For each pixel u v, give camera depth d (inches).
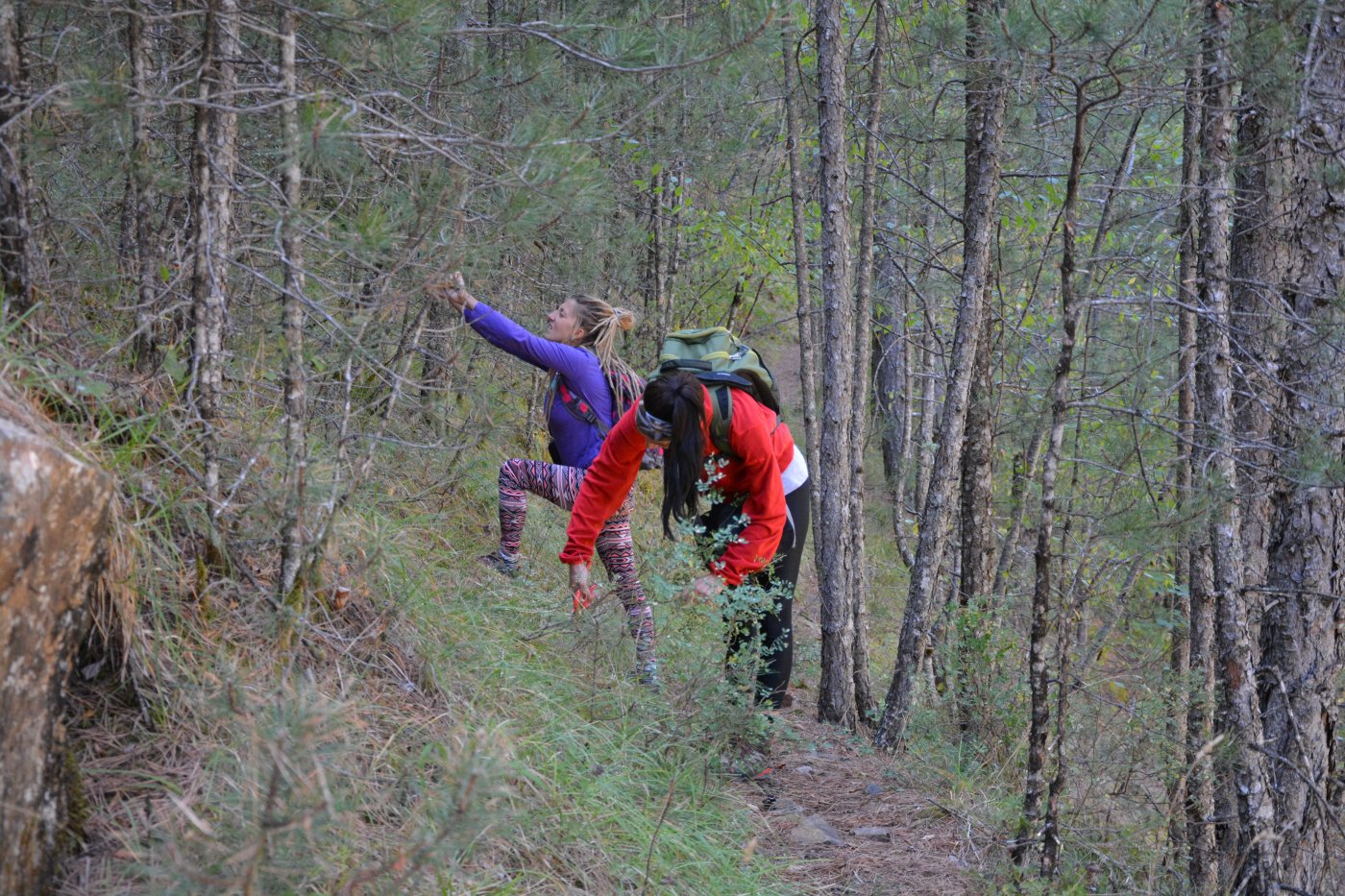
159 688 95.2
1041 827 138.3
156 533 104.0
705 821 133.3
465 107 166.4
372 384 169.0
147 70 116.0
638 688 152.4
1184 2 112.5
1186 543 139.7
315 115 92.9
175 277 118.6
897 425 323.3
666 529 143.1
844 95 212.5
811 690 228.1
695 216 294.7
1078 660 193.2
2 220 103.3
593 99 117.0
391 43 107.5
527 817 109.9
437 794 99.0
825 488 193.9
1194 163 163.3
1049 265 276.4
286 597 108.8
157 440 107.7
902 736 185.3
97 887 79.5
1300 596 147.9
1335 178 141.0
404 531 148.7
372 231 99.2
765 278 324.2
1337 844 158.4
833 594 195.8
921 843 147.1
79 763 88.4
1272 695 150.5
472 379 205.3
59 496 76.0
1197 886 148.7
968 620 192.9
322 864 81.1
